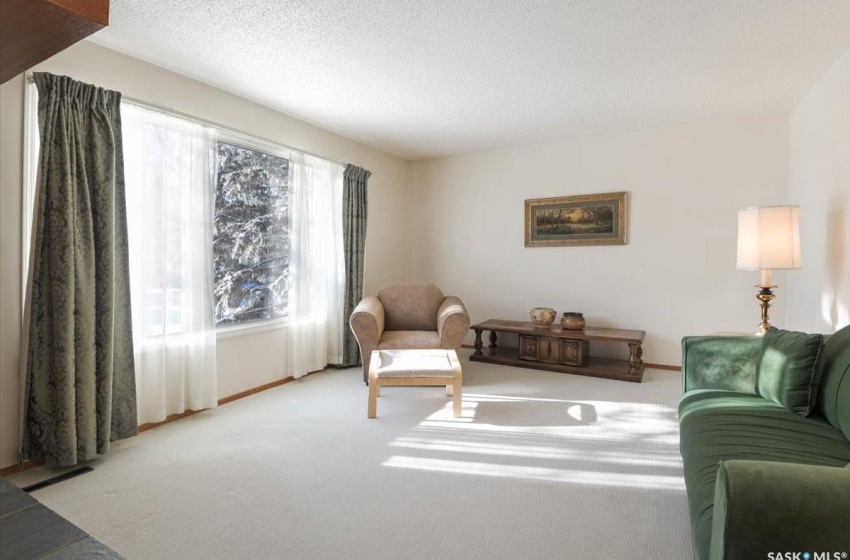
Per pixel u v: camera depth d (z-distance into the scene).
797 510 0.89
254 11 2.27
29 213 2.28
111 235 2.42
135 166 2.69
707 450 1.51
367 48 2.66
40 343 2.21
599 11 2.25
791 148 3.71
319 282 4.14
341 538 1.69
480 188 5.18
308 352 4.03
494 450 2.44
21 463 2.21
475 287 5.25
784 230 2.65
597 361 4.30
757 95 3.37
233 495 1.99
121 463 2.31
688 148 4.12
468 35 2.50
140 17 2.32
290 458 2.36
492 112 3.80
